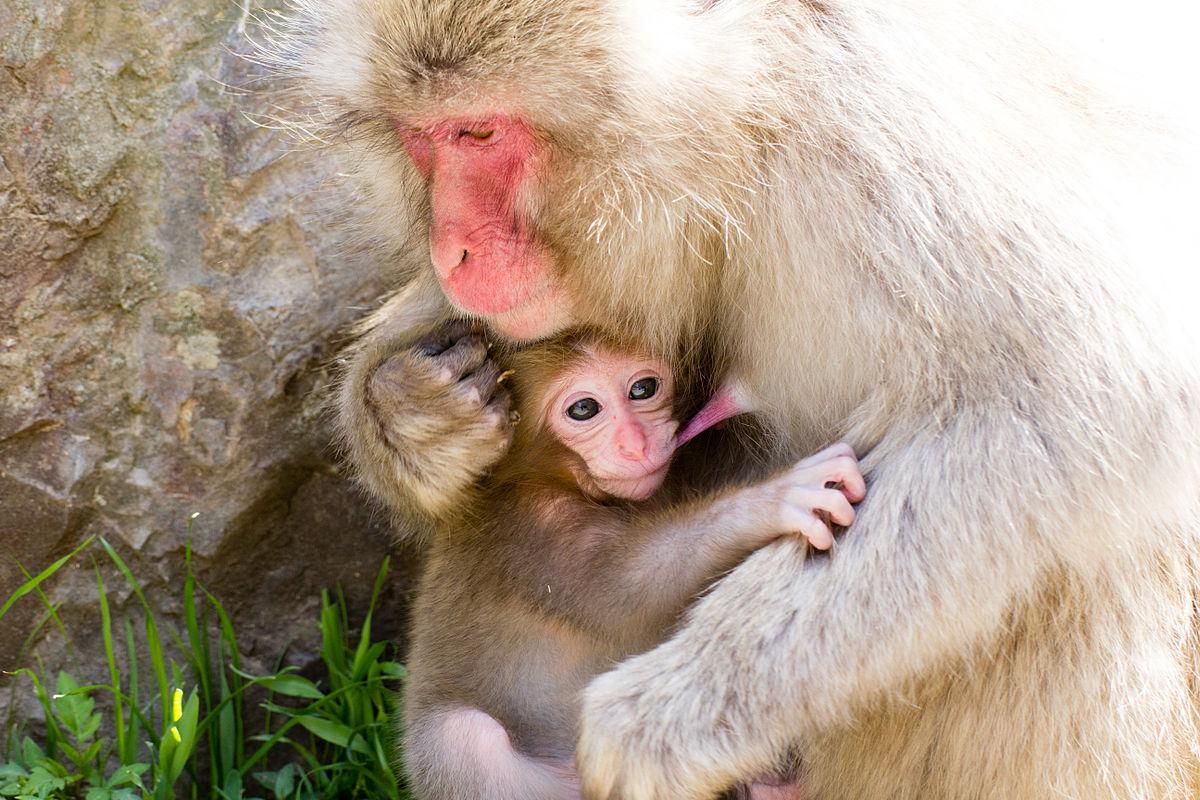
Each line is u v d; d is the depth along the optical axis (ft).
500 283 26.25
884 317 24.49
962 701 26.73
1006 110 24.39
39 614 34.01
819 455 25.77
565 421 30.07
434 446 29.78
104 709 34.55
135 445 34.14
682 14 24.98
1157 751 26.94
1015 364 23.85
